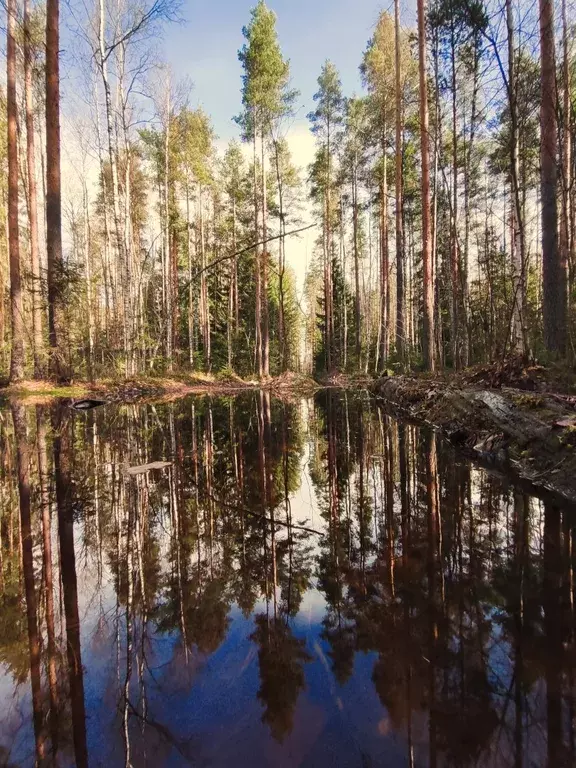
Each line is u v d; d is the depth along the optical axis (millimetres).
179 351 18812
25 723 1285
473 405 5504
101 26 10086
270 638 1649
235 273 23719
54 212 11000
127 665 1521
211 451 5426
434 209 12547
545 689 1348
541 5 5398
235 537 2705
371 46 15445
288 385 18750
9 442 5863
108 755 1146
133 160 17719
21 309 11828
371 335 28438
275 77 16984
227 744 1169
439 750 1133
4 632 1746
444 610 1819
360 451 5273
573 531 2594
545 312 6871
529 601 1866
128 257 13422
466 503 3172
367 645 1597
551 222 6777
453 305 11898
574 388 5090
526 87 5801
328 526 2861
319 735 1185
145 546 2574
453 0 6211
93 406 10125
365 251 27156
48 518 3057
